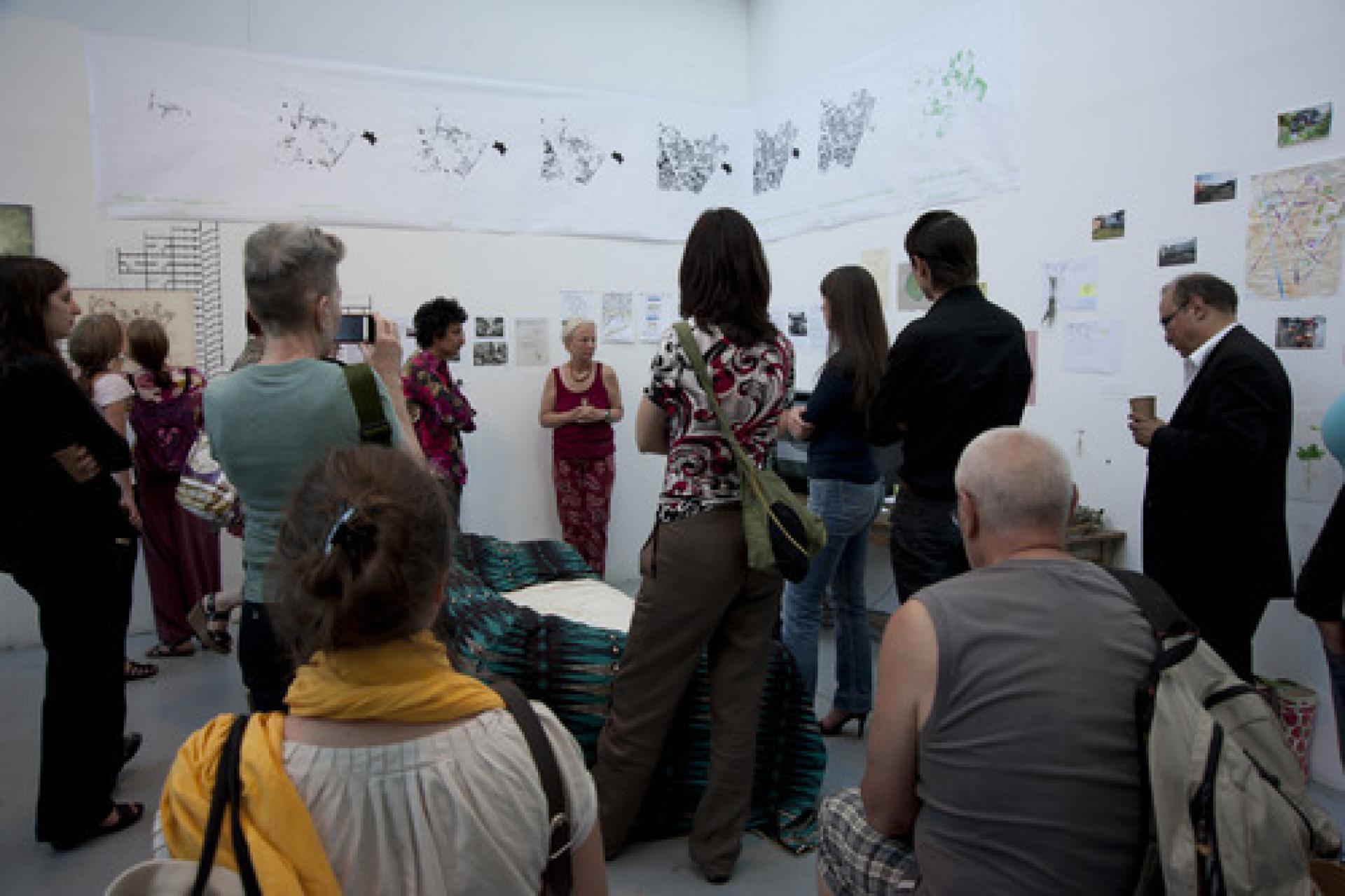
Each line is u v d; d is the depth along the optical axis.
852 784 2.61
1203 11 2.69
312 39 4.18
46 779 2.25
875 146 4.07
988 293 3.52
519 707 0.86
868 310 2.72
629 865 2.24
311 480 0.83
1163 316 2.45
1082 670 1.13
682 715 2.36
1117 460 3.04
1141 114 2.89
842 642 2.95
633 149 4.90
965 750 1.16
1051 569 1.22
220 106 4.03
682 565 2.01
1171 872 1.04
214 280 4.08
